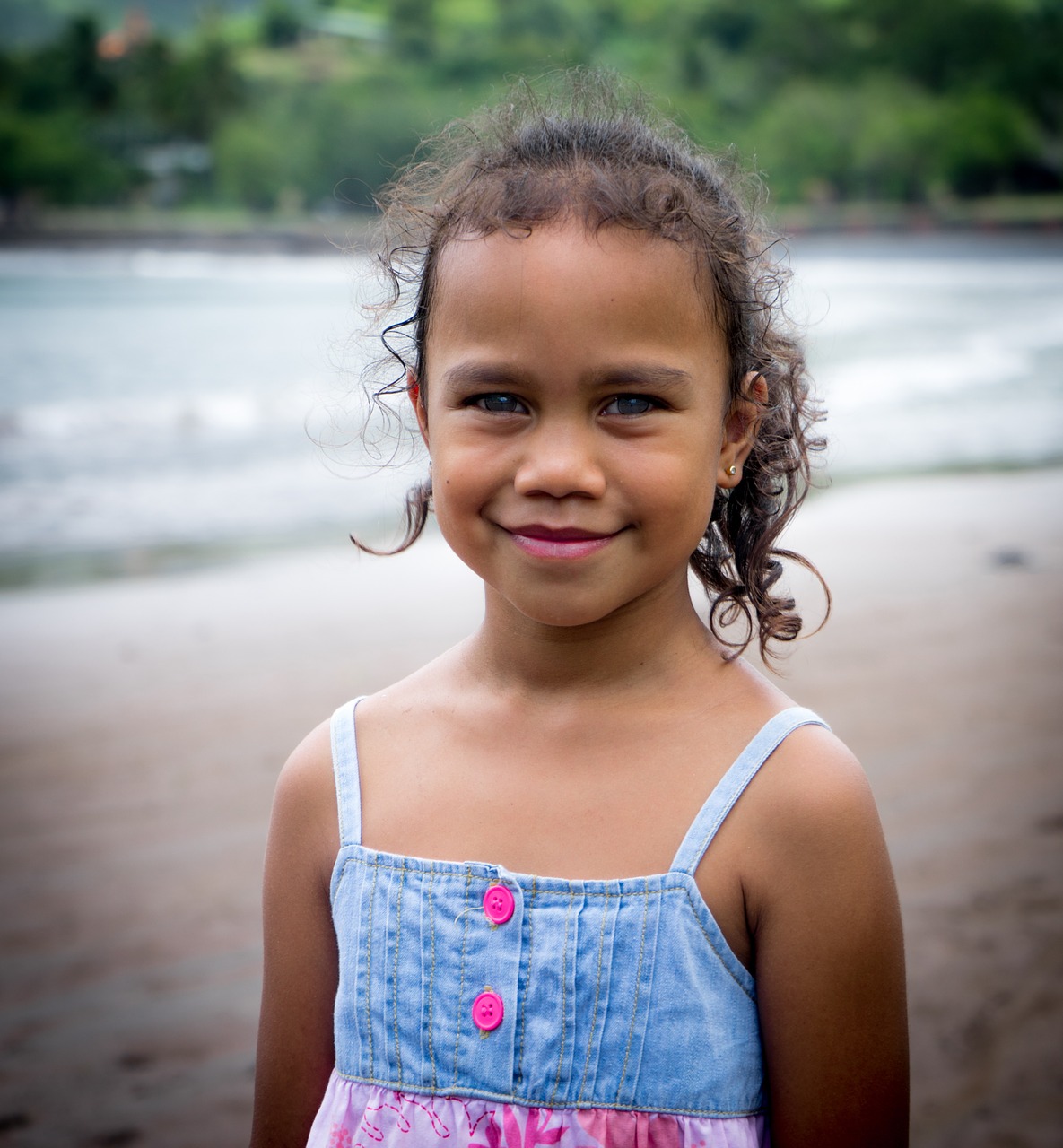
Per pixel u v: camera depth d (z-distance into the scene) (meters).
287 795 1.26
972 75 83.69
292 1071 1.25
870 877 1.09
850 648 5.51
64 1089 2.56
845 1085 1.11
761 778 1.10
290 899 1.26
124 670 5.65
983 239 70.19
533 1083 1.07
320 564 7.90
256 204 79.06
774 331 1.41
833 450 12.34
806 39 85.19
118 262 61.44
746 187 1.44
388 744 1.23
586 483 1.07
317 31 97.69
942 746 4.28
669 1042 1.07
